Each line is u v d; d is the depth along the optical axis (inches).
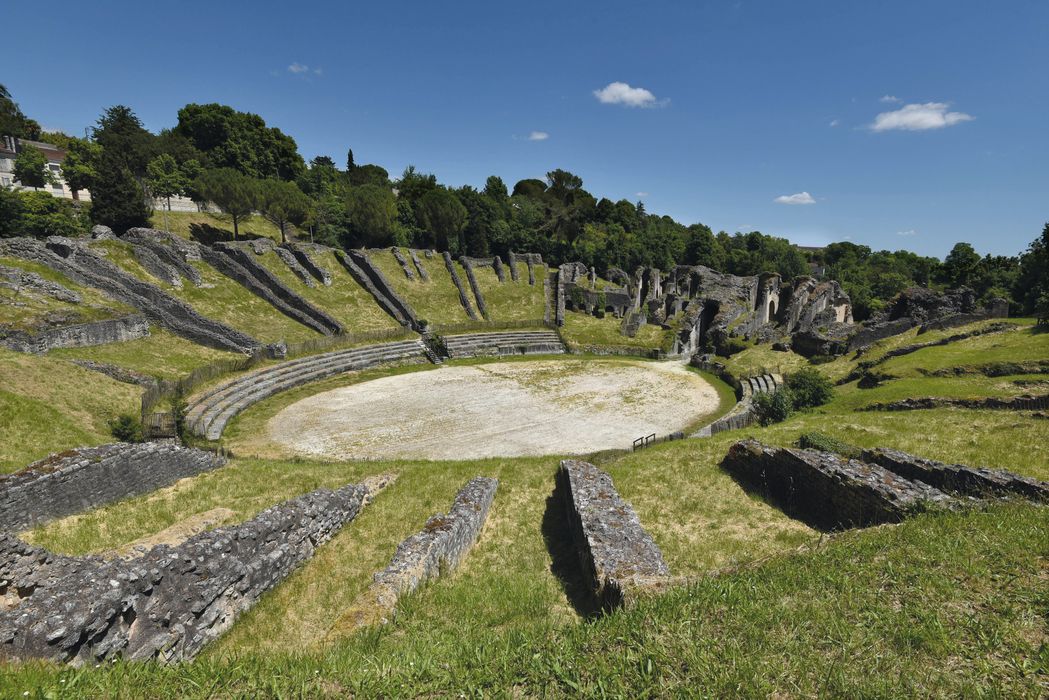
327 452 1039.6
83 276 1429.6
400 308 2092.8
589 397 1499.8
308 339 1728.6
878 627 246.7
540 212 3659.0
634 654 237.1
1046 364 1071.6
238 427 1143.0
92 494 620.7
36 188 2487.7
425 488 739.4
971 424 833.5
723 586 302.4
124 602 326.3
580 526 524.4
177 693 227.8
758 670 219.6
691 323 2290.8
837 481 569.9
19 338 1037.2
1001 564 295.0
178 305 1481.3
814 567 322.0
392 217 2817.4
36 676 235.5
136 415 973.2
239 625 409.1
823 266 5319.9
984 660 217.8
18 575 407.2
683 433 1062.4
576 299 2484.0
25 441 749.3
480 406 1381.6
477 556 544.1
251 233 2596.0
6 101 2915.8
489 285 2524.6
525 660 242.5
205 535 421.7
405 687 229.1
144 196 2204.7
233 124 3164.4
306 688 227.8
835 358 1609.3
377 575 420.2
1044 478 625.9
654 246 3804.1
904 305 1924.2
